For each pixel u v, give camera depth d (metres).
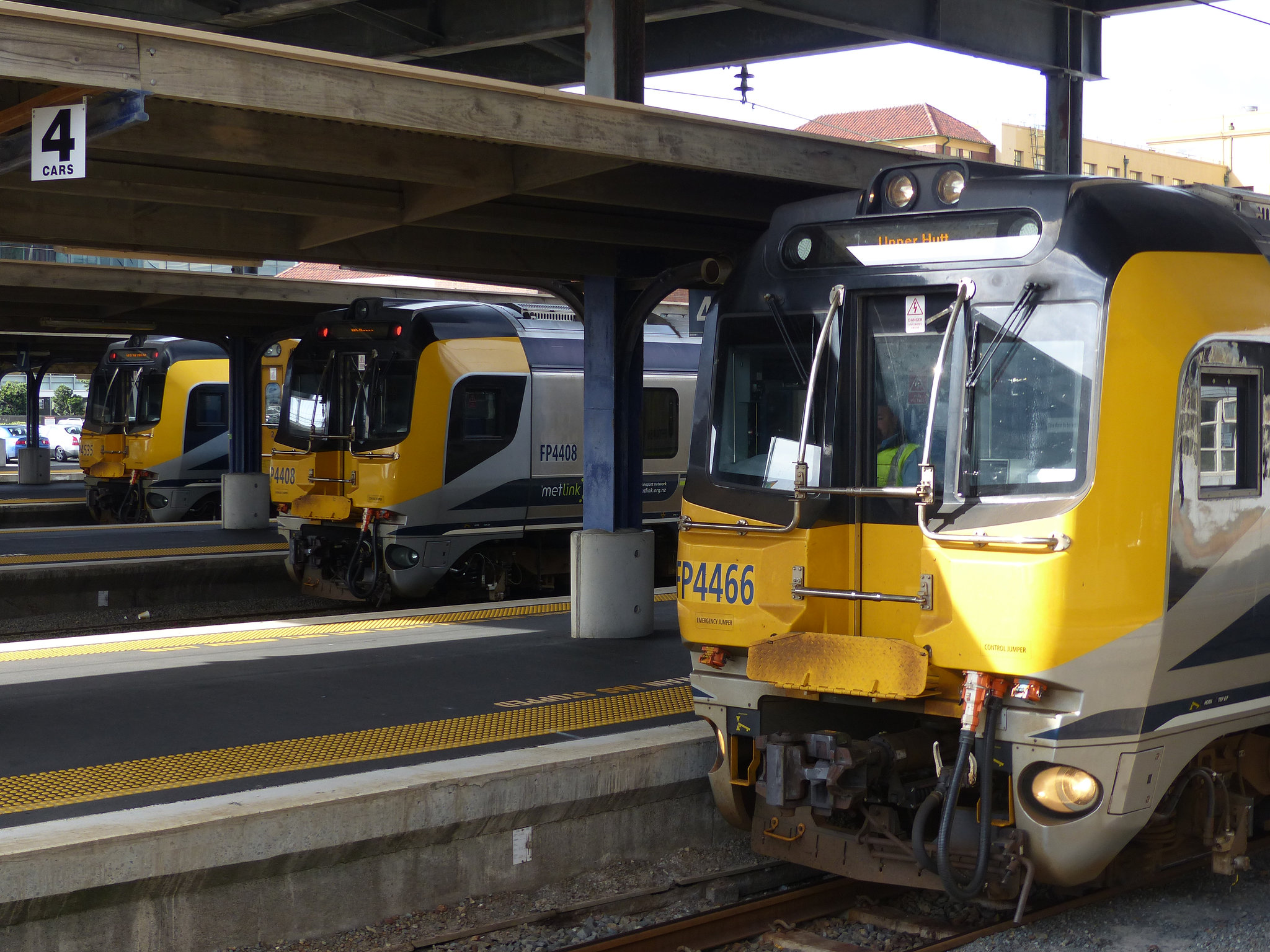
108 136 7.17
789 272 6.68
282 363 22.33
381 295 17.94
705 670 6.77
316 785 6.45
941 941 6.27
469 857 6.75
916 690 5.77
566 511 16.84
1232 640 6.35
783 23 14.84
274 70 6.51
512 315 16.69
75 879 5.48
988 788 5.76
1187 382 5.95
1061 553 5.56
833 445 6.35
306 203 9.19
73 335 28.30
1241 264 6.51
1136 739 5.82
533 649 10.79
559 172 8.52
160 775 6.73
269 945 6.08
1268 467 6.55
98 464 25.58
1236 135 79.12
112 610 17.22
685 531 6.80
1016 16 13.44
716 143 8.28
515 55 16.47
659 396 18.27
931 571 5.88
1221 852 6.75
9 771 6.79
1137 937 6.32
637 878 7.18
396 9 14.50
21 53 5.79
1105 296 5.75
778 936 6.44
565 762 7.02
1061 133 13.96
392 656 10.45
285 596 18.70
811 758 6.38
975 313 6.04
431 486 15.47
